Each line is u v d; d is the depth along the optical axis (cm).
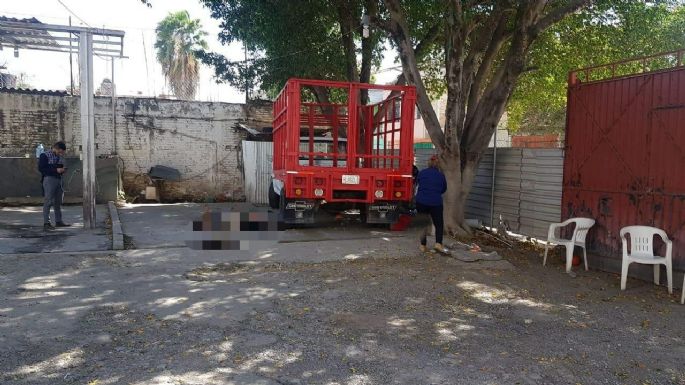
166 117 1867
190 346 459
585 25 1305
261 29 1350
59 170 1089
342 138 1304
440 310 589
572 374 423
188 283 678
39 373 396
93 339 470
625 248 704
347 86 1066
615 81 786
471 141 1050
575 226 825
